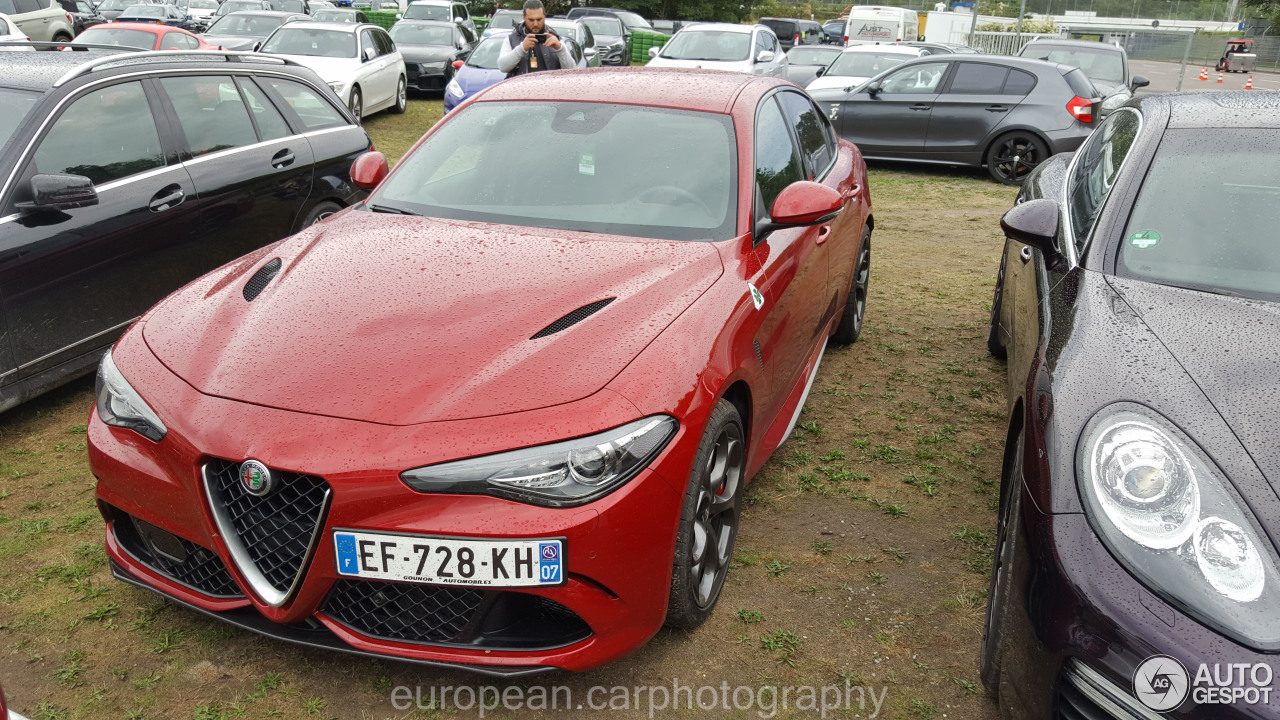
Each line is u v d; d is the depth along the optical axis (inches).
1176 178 110.8
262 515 84.2
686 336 95.6
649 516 85.4
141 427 89.7
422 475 79.7
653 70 154.4
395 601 84.7
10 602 105.0
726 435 101.7
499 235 114.4
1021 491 81.2
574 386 85.5
